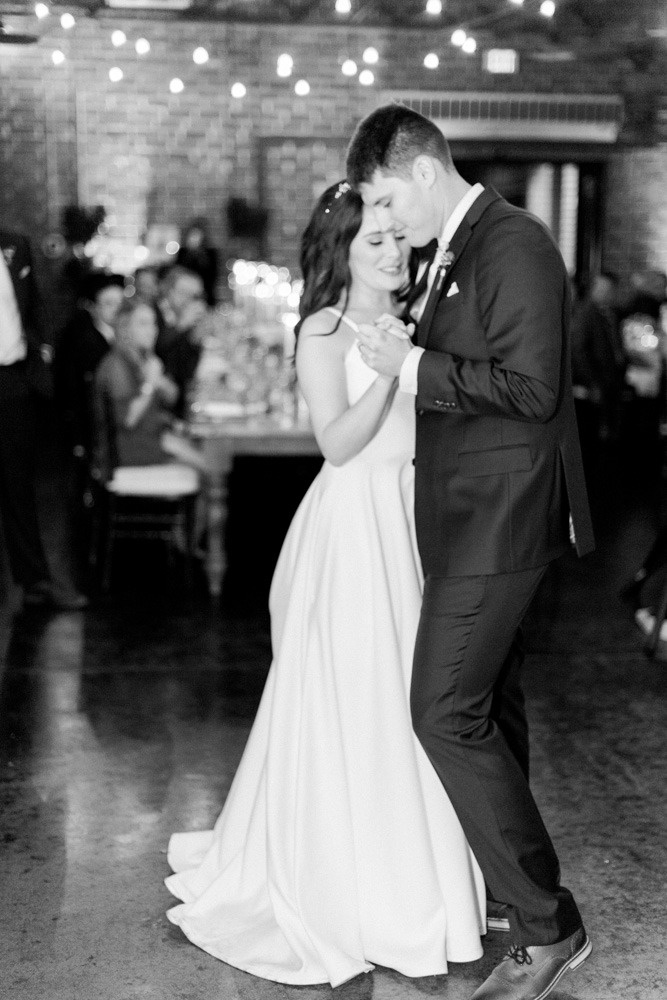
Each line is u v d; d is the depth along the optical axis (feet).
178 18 36.91
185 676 15.66
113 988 8.63
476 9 36.47
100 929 9.41
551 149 39.24
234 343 26.68
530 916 8.23
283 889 9.07
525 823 8.15
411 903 8.87
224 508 19.44
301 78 38.17
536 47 38.24
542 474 7.97
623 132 39.22
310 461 29.37
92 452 20.38
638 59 38.63
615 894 10.00
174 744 13.32
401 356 7.86
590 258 40.22
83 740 13.42
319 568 9.14
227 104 38.11
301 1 36.58
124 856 10.64
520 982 8.37
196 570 21.35
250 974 8.83
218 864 9.81
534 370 7.52
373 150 8.06
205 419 20.66
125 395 19.40
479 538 8.00
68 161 37.86
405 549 9.14
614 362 34.06
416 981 8.78
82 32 37.09
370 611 8.99
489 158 39.27
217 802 11.81
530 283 7.58
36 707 14.46
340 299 9.24
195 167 38.34
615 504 26.81
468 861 9.04
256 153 38.40
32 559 18.25
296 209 38.88
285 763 9.12
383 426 9.16
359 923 8.91
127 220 38.40
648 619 17.80
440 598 8.16
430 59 31.81
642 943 9.26
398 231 8.65
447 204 8.11
